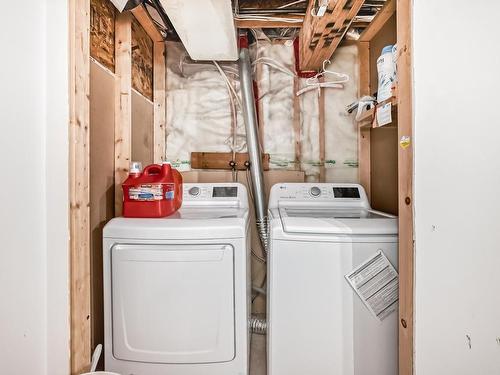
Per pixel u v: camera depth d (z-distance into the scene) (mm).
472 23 1104
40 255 1260
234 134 2398
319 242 1380
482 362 1150
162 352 1449
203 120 2432
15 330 1136
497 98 1113
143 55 2195
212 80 2428
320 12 1585
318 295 1385
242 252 1450
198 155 2418
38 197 1241
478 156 1127
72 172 1281
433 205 1133
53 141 1276
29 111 1188
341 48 2391
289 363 1403
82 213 1335
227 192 2078
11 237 1111
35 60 1211
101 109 1720
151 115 2342
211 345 1448
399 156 1221
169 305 1432
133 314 1444
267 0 1946
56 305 1297
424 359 1155
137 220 1525
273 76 2408
